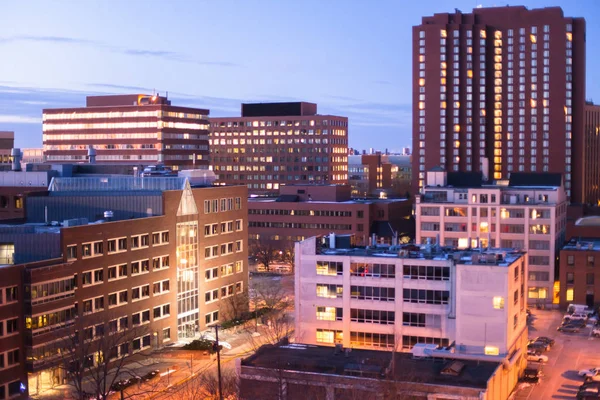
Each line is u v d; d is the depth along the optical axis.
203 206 158.88
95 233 129.38
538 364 135.00
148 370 129.25
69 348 115.56
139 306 140.00
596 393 110.50
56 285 119.62
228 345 146.00
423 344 110.88
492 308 119.56
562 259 185.12
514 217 197.12
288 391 98.62
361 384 94.81
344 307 133.00
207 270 160.50
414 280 128.12
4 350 111.94
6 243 124.62
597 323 165.62
